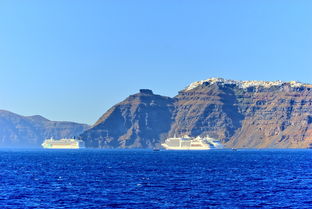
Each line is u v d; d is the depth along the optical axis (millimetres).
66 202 171750
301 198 181375
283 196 186500
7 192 194875
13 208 160125
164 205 166625
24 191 198625
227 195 189375
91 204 167875
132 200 176750
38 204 167250
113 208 160875
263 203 170750
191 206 165000
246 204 168750
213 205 167000
